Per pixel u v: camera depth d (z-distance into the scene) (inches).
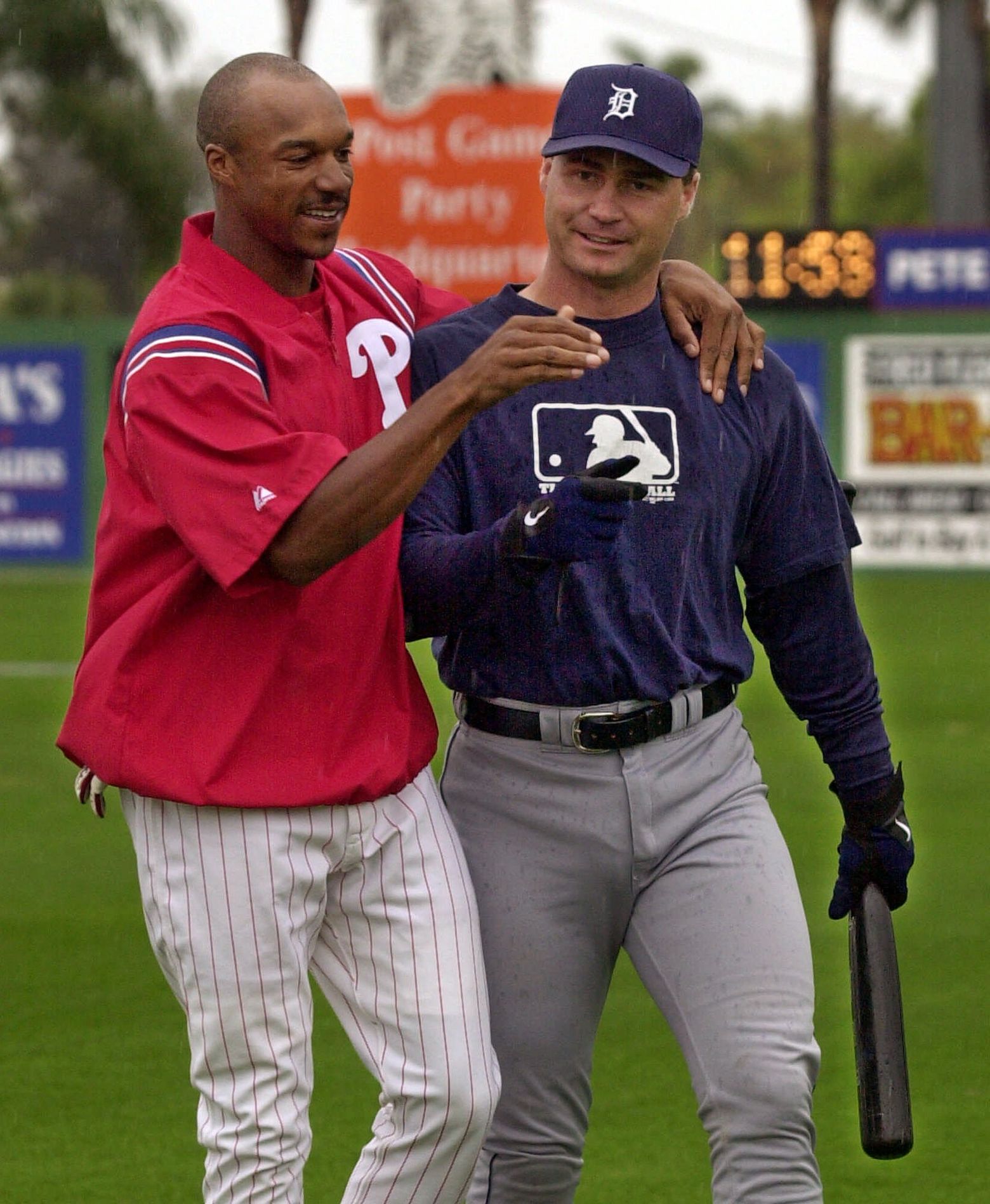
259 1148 466.9
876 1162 686.5
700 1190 657.6
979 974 928.3
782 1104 469.7
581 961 505.4
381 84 3024.1
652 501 499.2
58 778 1487.5
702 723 512.7
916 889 1104.2
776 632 538.3
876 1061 496.7
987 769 1481.3
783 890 497.7
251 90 455.8
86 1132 717.3
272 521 431.8
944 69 4069.9
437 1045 469.1
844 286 2997.0
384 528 438.3
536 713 500.7
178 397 443.5
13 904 1087.0
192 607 458.6
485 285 3041.3
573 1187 520.7
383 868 475.8
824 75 4862.2
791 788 1413.6
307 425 468.4
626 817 498.9
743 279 3009.4
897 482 3048.7
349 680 466.3
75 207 5836.6
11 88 4232.3
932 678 2001.7
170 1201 647.8
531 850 502.6
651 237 495.2
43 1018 864.3
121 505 466.0
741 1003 480.1
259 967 462.6
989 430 3011.8
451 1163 472.7
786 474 523.2
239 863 459.5
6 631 2456.9
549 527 454.3
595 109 488.4
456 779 517.7
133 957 971.9
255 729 458.3
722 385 508.4
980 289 2967.5
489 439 500.7
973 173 4079.7
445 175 3029.0
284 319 472.4
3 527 3191.4
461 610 479.5
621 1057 809.5
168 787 455.5
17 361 3161.9
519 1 3036.4
